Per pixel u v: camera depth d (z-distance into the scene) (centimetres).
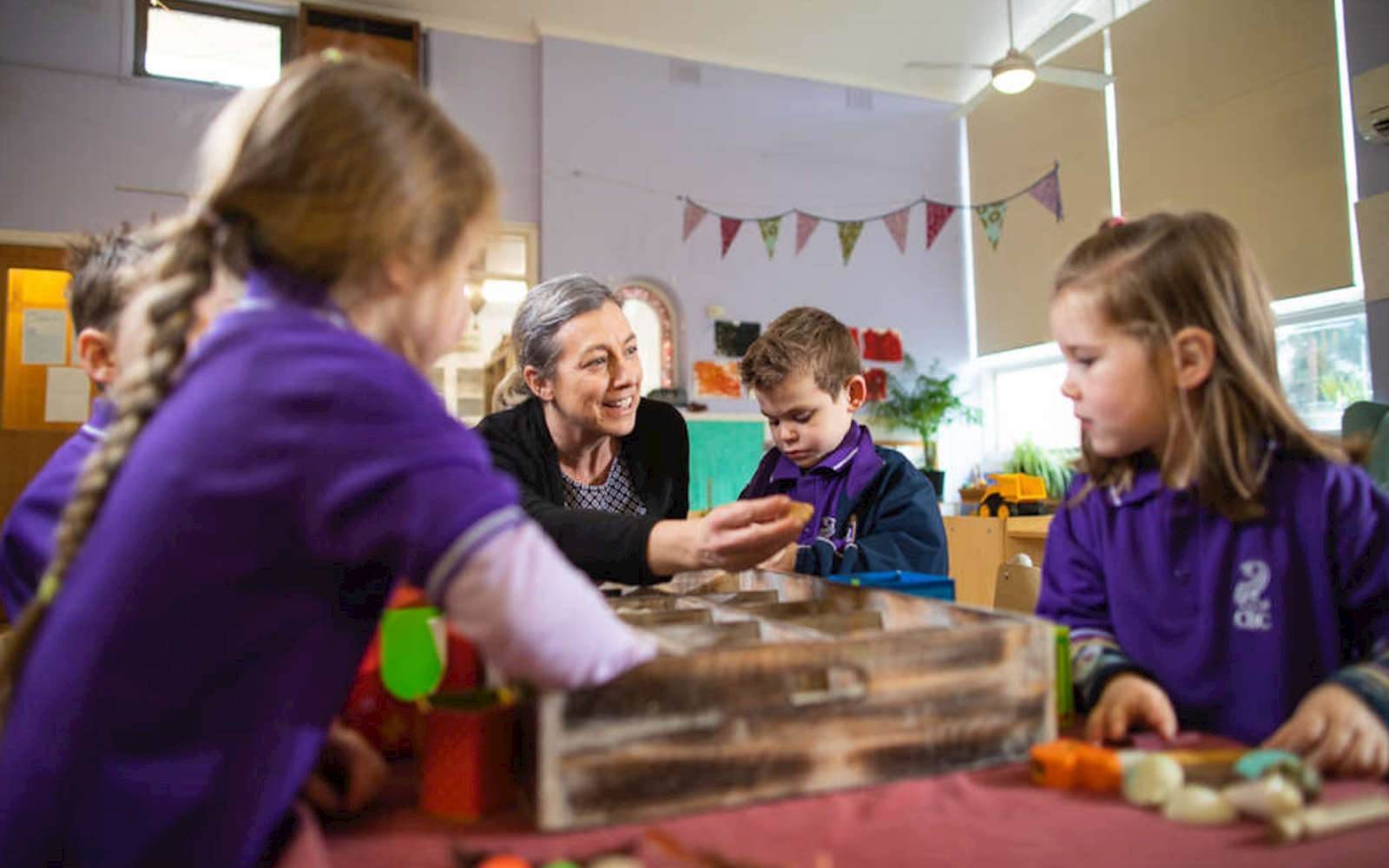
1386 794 55
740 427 521
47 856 44
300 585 48
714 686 54
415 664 70
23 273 422
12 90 423
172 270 53
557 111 510
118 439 50
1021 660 63
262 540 47
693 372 525
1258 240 410
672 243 530
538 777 51
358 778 55
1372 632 71
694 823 52
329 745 56
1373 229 356
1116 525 85
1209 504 77
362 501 47
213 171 54
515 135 507
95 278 98
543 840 50
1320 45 387
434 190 53
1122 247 78
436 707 58
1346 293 379
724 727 54
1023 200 553
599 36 521
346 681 51
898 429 573
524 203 506
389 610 70
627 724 52
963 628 62
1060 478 491
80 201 428
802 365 137
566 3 495
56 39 430
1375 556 71
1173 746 66
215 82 454
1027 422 571
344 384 47
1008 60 405
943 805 54
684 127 539
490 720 55
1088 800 55
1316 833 48
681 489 147
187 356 52
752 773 55
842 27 529
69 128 429
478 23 504
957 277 597
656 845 48
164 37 454
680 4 502
